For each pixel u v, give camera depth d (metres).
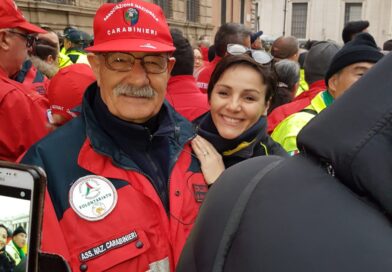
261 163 0.85
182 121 1.63
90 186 1.30
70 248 1.25
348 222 0.64
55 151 1.31
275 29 41.03
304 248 0.65
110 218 1.29
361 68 2.15
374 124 0.64
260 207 0.73
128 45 1.33
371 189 0.63
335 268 0.62
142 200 1.34
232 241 0.75
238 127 1.66
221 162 1.58
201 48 6.92
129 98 1.37
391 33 38.34
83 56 4.94
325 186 0.69
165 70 1.42
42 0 9.21
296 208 0.69
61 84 1.90
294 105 2.60
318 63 2.78
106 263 1.25
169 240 1.36
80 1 10.43
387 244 0.61
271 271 0.66
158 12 1.44
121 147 1.39
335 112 0.69
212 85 1.70
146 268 1.30
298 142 0.75
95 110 1.42
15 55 2.31
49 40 3.97
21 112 2.03
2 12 2.24
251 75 1.62
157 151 1.48
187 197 1.45
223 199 0.82
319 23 39.81
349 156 0.64
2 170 0.95
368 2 38.44
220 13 19.00
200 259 0.80
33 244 0.93
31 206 0.93
